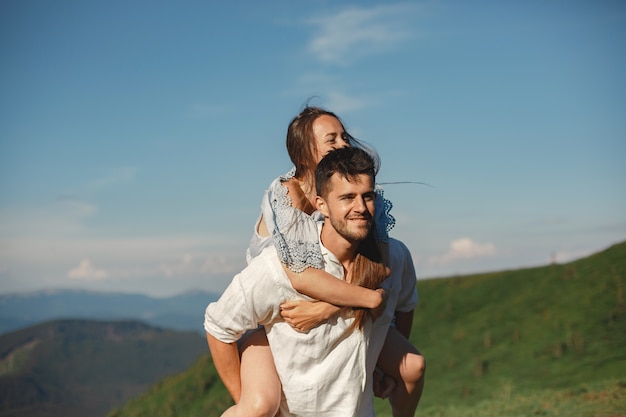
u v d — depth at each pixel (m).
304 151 4.47
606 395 9.94
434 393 15.62
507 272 23.64
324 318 3.86
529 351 16.97
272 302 3.94
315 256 3.88
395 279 4.29
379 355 4.55
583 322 17.75
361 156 3.79
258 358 4.14
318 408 4.03
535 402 10.42
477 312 21.03
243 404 4.02
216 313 4.07
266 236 4.44
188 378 23.34
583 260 22.06
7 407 178.12
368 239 4.04
